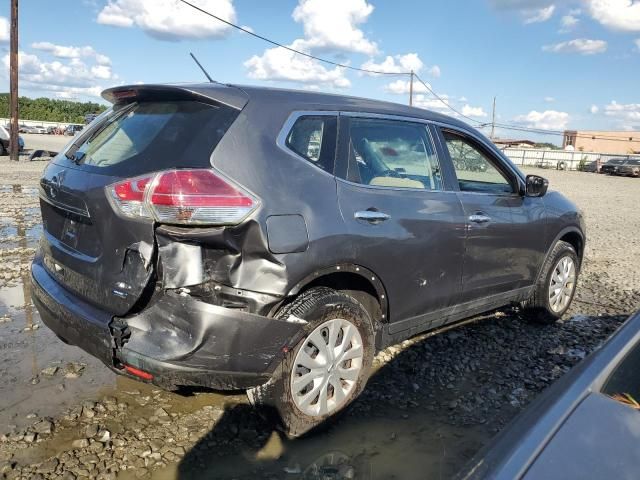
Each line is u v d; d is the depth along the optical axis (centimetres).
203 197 258
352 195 316
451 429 326
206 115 290
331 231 294
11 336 431
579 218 529
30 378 362
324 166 312
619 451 134
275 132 295
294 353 288
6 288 553
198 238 258
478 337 480
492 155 438
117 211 272
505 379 399
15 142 2200
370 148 345
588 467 129
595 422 143
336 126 328
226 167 269
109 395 345
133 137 304
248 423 320
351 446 303
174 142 282
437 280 371
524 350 455
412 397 364
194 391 351
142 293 265
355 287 330
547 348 462
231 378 268
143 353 261
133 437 301
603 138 7294
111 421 315
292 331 281
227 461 284
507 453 137
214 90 298
